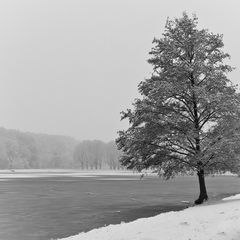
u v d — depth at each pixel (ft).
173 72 92.07
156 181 299.38
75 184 258.78
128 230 57.98
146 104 91.09
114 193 178.40
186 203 128.47
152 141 92.63
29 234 79.10
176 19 94.79
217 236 47.75
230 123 89.10
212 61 93.30
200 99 88.02
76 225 88.38
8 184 261.85
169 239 48.75
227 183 256.73
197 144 91.61
